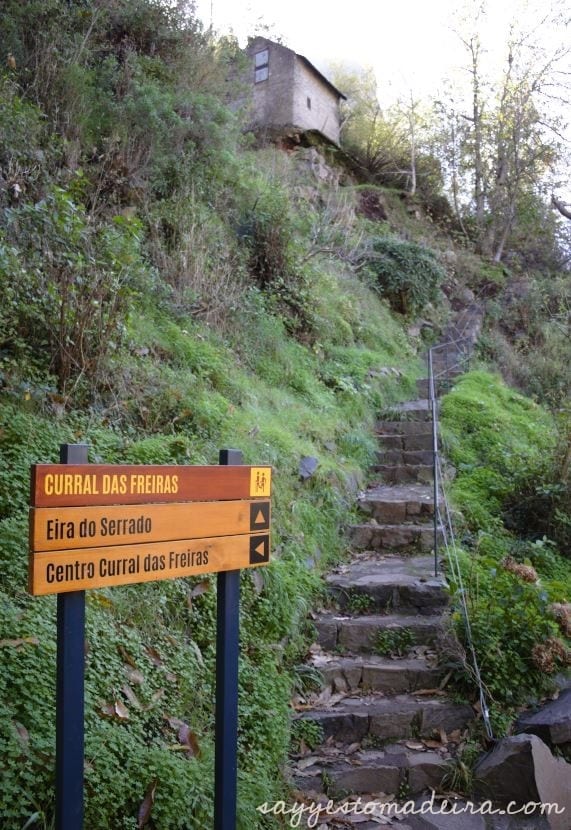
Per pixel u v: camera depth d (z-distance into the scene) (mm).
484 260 17891
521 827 3443
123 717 3047
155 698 3299
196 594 4156
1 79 6672
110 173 7520
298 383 8125
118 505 2266
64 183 6504
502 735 4043
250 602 4410
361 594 5320
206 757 3234
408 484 7613
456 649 4488
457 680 4441
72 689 2125
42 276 5000
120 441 4727
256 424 6242
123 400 5234
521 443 8672
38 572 2055
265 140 14969
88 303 5125
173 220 7879
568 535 6664
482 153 19016
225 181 9617
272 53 16375
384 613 5219
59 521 2113
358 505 6809
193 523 2490
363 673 4520
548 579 6059
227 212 9227
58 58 7652
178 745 3189
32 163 6223
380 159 18766
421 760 3826
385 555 6191
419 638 4852
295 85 16078
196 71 9891
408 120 19484
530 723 4082
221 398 6188
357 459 7719
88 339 5117
